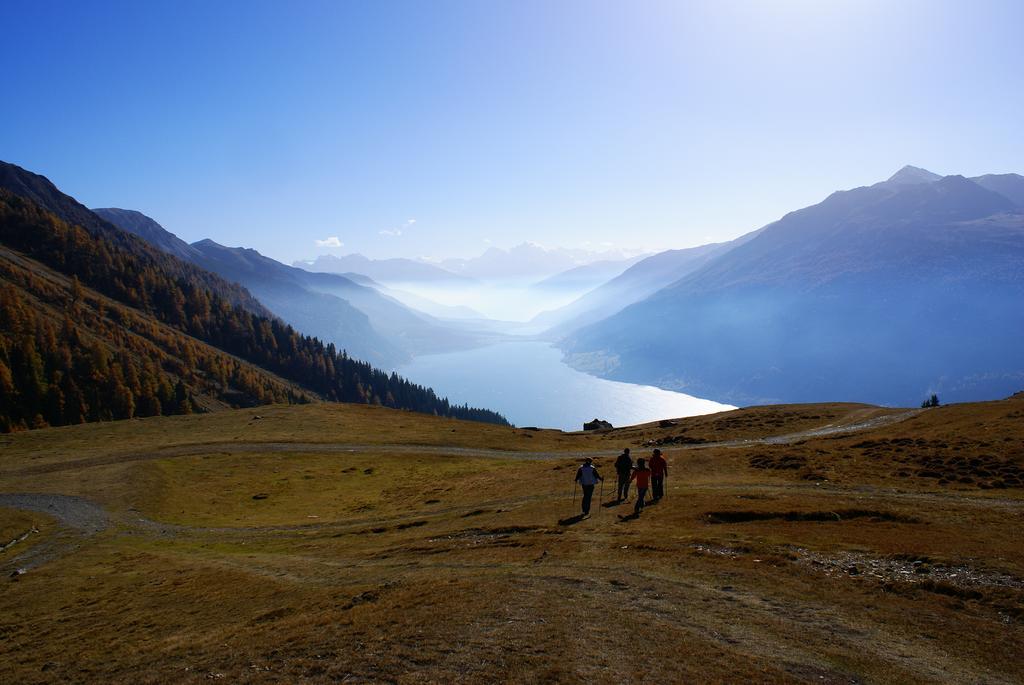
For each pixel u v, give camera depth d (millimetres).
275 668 15883
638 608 19547
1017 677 14938
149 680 16953
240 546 44719
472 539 34656
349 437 100562
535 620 18219
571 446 91438
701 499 37312
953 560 23812
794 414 99438
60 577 37844
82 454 86625
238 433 103875
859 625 18281
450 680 13961
